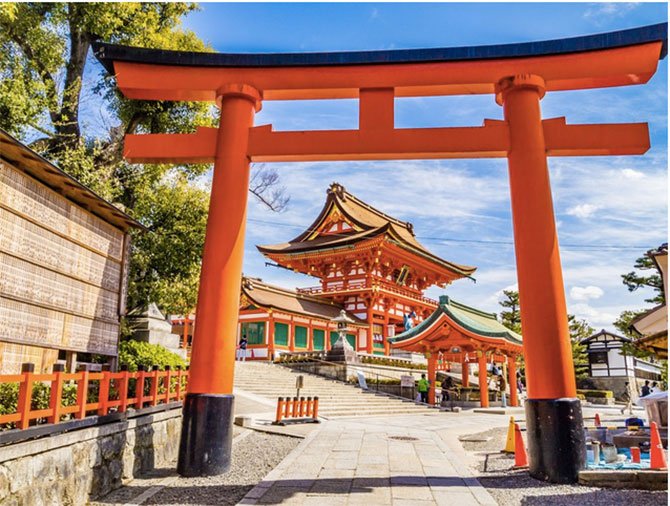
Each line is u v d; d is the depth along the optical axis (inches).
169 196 610.9
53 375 233.1
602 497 271.6
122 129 643.5
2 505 187.5
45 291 314.2
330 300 1626.5
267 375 946.1
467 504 256.5
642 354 1131.3
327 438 478.0
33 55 556.7
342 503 255.8
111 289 397.7
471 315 1050.1
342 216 1642.5
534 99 358.0
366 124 364.5
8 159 282.0
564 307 328.8
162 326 626.2
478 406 995.3
